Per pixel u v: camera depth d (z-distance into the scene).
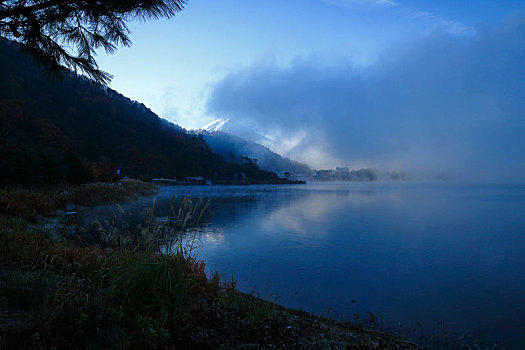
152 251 5.03
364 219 31.67
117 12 3.70
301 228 24.58
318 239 19.89
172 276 4.37
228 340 4.00
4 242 7.39
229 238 18.88
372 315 7.35
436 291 10.17
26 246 7.30
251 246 16.56
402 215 36.31
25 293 4.07
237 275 11.21
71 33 3.88
